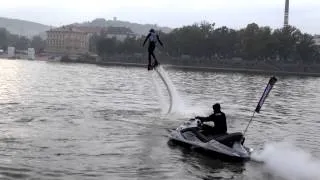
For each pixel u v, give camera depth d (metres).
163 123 26.56
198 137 19.62
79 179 14.43
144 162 16.98
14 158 16.55
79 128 23.66
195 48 176.75
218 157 18.14
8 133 21.22
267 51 162.25
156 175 15.34
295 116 34.72
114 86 59.53
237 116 32.25
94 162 16.66
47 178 14.38
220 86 69.44
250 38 163.12
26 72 92.31
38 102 34.94
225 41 174.00
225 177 15.51
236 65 171.00
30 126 23.50
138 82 71.00
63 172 15.13
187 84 70.06
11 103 33.28
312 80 120.56
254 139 23.11
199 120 20.61
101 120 26.89
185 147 19.73
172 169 16.19
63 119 26.55
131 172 15.56
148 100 40.47
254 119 31.11
